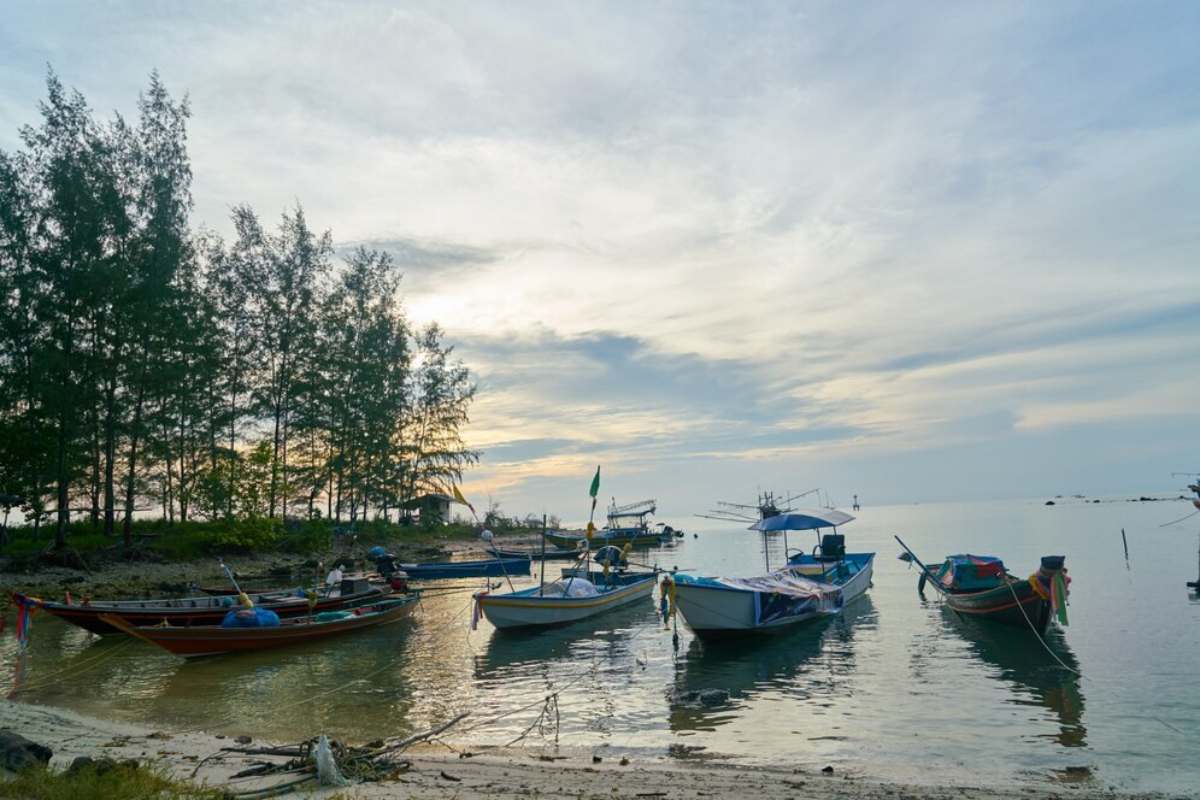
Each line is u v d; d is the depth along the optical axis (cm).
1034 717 1334
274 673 1834
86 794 738
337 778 920
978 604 2281
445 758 1102
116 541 3953
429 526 6769
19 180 3534
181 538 4128
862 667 1784
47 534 4003
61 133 3544
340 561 4122
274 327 4900
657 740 1234
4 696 1620
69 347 3525
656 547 7800
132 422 3803
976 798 915
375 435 5619
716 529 15262
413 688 1662
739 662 1886
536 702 1519
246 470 4438
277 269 4928
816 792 930
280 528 4647
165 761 1012
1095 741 1190
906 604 2814
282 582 3638
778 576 2589
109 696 1609
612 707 1468
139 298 3631
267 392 4906
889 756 1127
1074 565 3997
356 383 5525
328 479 5356
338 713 1453
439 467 6338
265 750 1065
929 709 1403
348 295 5566
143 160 3753
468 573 4362
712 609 2053
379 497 5894
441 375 6412
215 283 4694
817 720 1343
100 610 2042
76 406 3512
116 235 3634
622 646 2152
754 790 934
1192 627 2141
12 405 3534
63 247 3472
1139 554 4559
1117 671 1653
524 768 1035
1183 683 1530
